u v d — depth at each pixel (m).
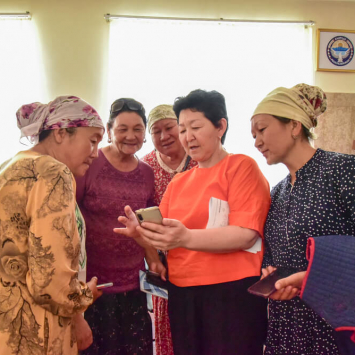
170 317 1.27
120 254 1.53
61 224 0.90
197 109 1.22
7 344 0.89
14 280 0.91
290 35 3.71
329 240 0.95
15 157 0.99
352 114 3.75
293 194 1.13
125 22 3.57
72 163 1.09
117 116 1.54
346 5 3.81
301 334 1.06
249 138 3.65
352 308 0.89
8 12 3.52
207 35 3.65
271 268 1.12
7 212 0.91
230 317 1.16
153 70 3.60
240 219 1.15
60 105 1.06
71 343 0.99
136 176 1.61
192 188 1.28
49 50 3.52
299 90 1.16
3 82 3.49
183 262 1.23
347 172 1.02
